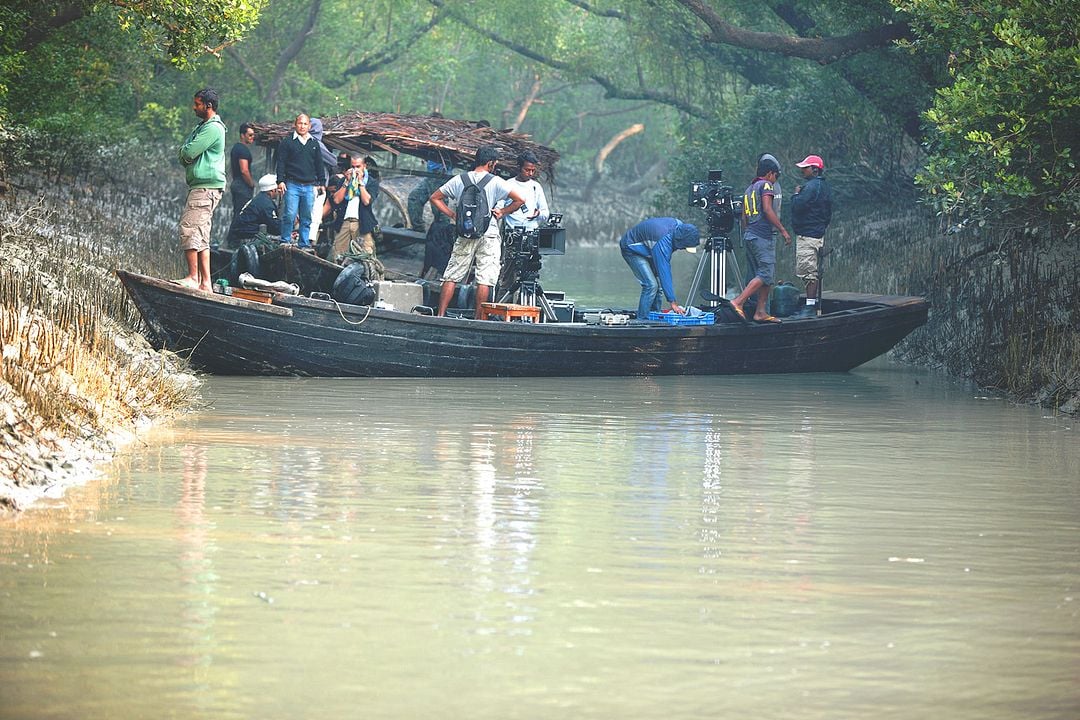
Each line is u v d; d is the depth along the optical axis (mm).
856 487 31609
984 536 26641
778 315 57781
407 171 66312
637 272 57531
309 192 57875
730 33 85938
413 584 22422
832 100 107938
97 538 25016
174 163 128500
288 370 49844
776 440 38562
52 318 41344
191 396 43562
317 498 28938
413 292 54094
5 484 28172
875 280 80125
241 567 23234
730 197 57031
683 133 143250
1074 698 17734
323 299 52531
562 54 154875
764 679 18266
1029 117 53531
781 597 22062
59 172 87688
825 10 93250
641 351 53469
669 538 26016
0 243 52938
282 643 19375
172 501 28312
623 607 21328
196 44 63375
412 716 16844
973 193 56781
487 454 35062
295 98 156500
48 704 17031
